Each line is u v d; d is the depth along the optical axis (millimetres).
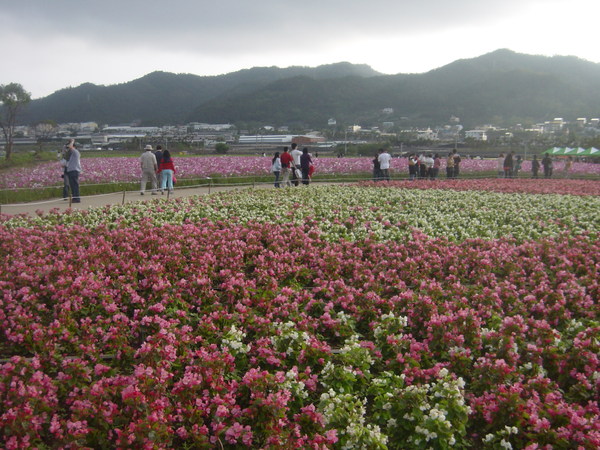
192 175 25359
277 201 15250
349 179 28453
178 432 4039
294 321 5992
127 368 5176
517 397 4312
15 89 56625
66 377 4504
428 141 79938
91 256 7938
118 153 54250
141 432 3717
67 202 16922
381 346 5551
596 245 10359
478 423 4551
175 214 12305
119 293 6590
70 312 5867
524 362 5406
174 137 87250
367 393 4879
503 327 5785
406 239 10461
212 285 7633
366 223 12266
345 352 5148
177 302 6367
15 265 7246
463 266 8727
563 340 5965
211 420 4266
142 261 7980
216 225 11375
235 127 152125
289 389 4527
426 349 5316
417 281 7891
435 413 4141
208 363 4559
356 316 6438
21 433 3738
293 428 4016
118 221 11414
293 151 22891
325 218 12656
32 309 6258
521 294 7582
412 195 17656
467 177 32312
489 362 4906
